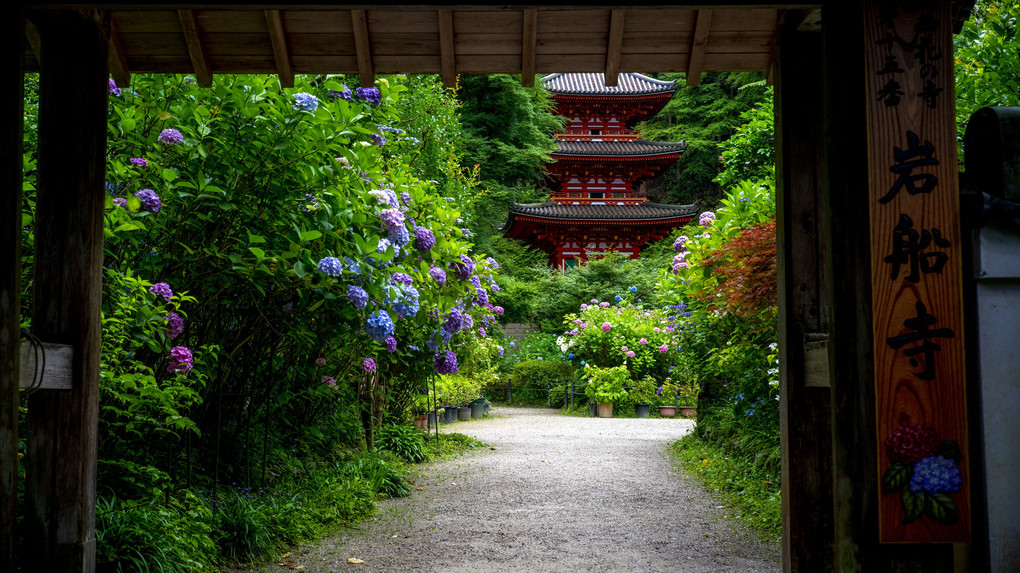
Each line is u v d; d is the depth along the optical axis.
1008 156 2.42
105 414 3.92
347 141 4.32
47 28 2.85
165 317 3.72
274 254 4.22
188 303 4.38
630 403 16.22
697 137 35.34
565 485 6.95
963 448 2.31
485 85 22.97
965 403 2.32
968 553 2.49
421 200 5.47
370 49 3.16
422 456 8.26
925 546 2.36
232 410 5.20
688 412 16.14
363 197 4.44
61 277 2.83
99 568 3.23
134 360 3.87
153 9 2.67
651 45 3.18
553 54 3.21
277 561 4.28
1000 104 5.01
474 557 4.50
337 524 5.21
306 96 4.13
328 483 5.79
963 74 5.11
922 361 2.32
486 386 18.94
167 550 3.48
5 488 2.39
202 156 3.96
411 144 8.49
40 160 2.84
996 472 2.39
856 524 2.38
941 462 2.31
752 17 3.08
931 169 2.35
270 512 4.68
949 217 2.34
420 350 7.26
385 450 8.00
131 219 3.78
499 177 24.64
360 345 6.01
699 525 5.36
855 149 2.46
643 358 17.02
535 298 23.61
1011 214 2.36
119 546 3.35
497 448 9.73
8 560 2.38
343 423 7.02
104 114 2.93
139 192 3.60
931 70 2.36
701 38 3.10
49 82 2.85
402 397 8.90
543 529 5.24
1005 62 4.96
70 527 2.79
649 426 13.27
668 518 5.59
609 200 29.48
